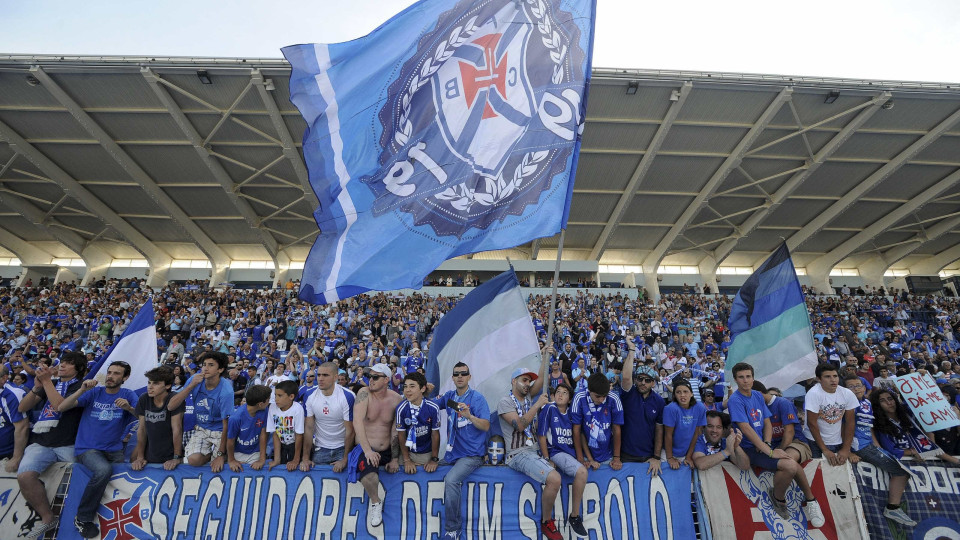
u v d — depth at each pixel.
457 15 5.72
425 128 5.46
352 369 11.85
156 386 4.98
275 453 5.02
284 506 4.84
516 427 4.84
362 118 5.42
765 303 6.99
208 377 5.36
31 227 30.75
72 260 34.66
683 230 29.12
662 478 5.09
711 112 21.41
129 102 20.25
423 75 5.54
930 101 20.59
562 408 5.17
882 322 25.81
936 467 5.18
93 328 21.09
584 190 26.67
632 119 21.67
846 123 21.97
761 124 21.17
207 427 5.28
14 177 25.19
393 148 5.41
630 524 4.89
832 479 5.11
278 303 24.97
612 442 5.30
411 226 5.26
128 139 22.38
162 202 26.27
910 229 30.91
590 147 23.50
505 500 4.86
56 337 18.75
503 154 5.49
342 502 4.82
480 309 6.05
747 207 28.45
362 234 5.23
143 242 31.36
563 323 20.34
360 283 5.05
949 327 24.66
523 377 5.10
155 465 5.01
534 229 5.30
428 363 6.12
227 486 4.94
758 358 6.82
